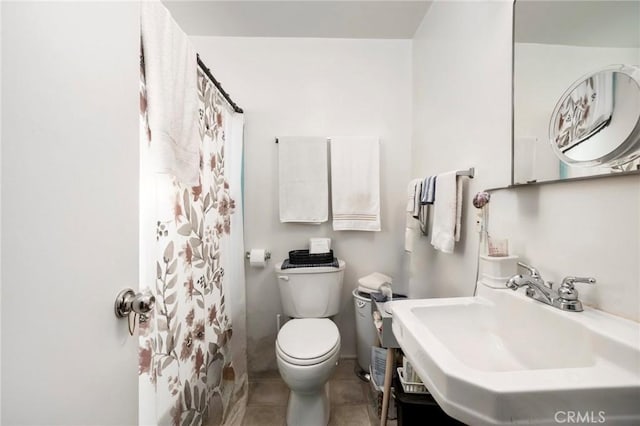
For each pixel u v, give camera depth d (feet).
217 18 5.18
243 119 5.67
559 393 1.42
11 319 1.08
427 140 5.04
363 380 5.32
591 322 1.86
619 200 1.91
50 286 1.23
